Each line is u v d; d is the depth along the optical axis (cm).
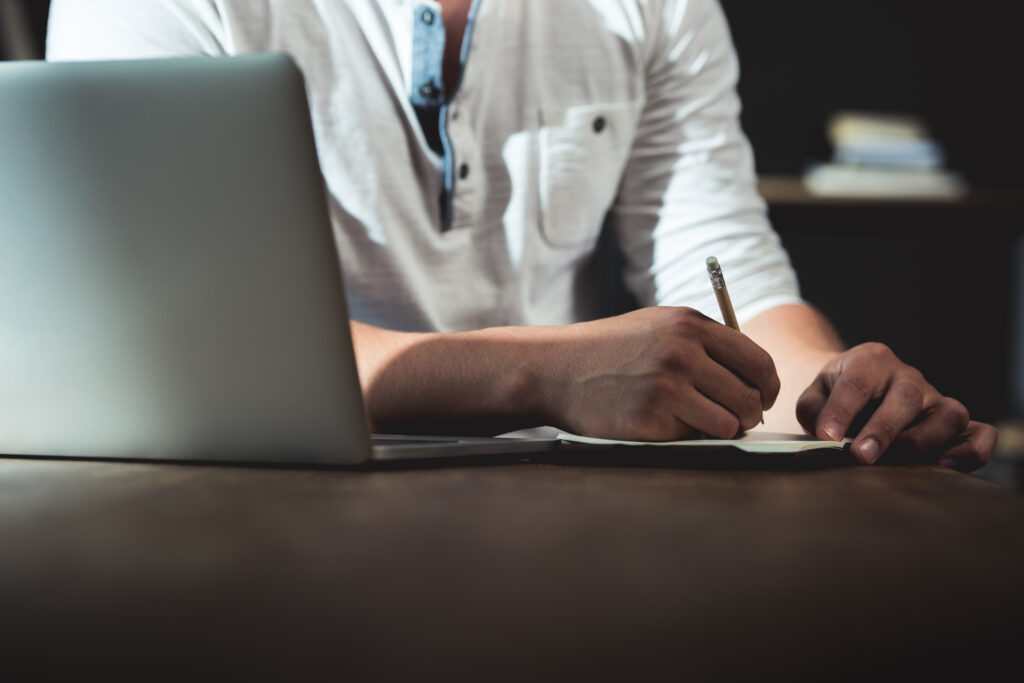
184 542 37
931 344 331
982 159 318
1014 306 316
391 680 23
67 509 44
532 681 23
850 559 35
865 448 62
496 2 111
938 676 25
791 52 315
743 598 30
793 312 105
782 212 266
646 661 24
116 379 58
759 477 55
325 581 32
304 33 104
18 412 60
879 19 315
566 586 31
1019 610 29
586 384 67
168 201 53
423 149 110
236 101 50
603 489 50
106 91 52
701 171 121
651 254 125
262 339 55
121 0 97
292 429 57
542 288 122
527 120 114
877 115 318
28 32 161
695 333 65
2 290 57
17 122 54
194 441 58
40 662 24
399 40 105
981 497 49
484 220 116
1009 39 312
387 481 52
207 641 26
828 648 26
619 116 118
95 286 56
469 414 70
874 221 276
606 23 116
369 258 110
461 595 30
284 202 52
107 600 29
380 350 74
